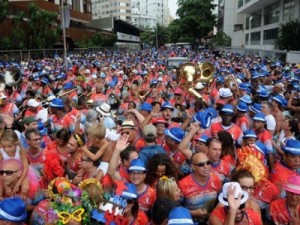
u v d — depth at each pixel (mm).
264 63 26812
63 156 5422
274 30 51625
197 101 9016
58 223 3354
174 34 84688
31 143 5254
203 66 11438
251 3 54312
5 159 4512
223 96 8984
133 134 6301
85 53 44281
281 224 4152
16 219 3289
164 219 3834
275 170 5043
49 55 35062
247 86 12023
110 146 5098
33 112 8430
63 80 16062
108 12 165000
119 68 23906
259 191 4609
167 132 5883
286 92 11711
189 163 5559
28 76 17484
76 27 53531
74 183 4832
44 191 4441
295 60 30531
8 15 33469
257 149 5656
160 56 45031
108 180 4719
